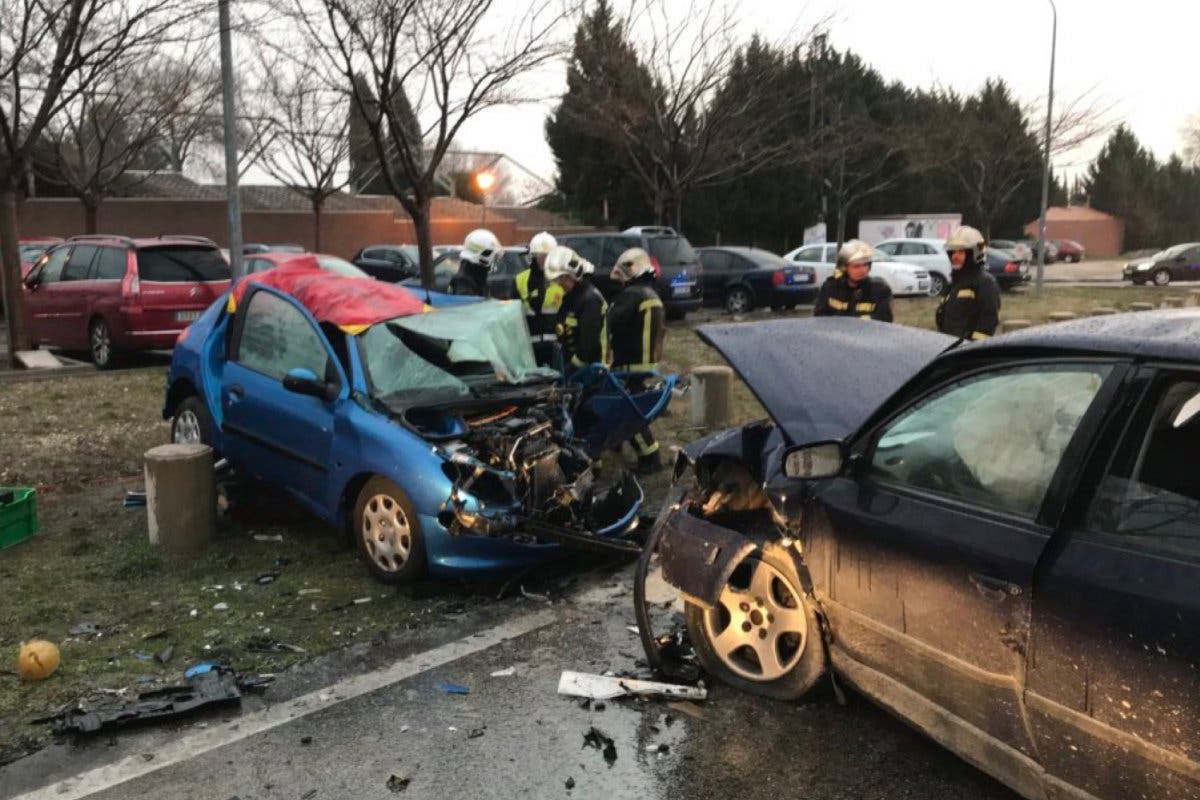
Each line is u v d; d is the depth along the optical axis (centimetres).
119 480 671
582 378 592
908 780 304
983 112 3366
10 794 301
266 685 372
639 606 379
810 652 336
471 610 447
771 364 356
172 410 652
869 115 3550
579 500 484
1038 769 252
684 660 391
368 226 3697
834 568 313
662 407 598
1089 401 250
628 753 324
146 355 1270
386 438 466
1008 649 252
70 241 1273
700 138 1970
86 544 528
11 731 338
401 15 1029
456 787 305
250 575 490
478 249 815
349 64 1034
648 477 672
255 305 579
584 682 371
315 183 3072
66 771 314
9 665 387
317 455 505
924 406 297
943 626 273
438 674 382
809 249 2348
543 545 460
